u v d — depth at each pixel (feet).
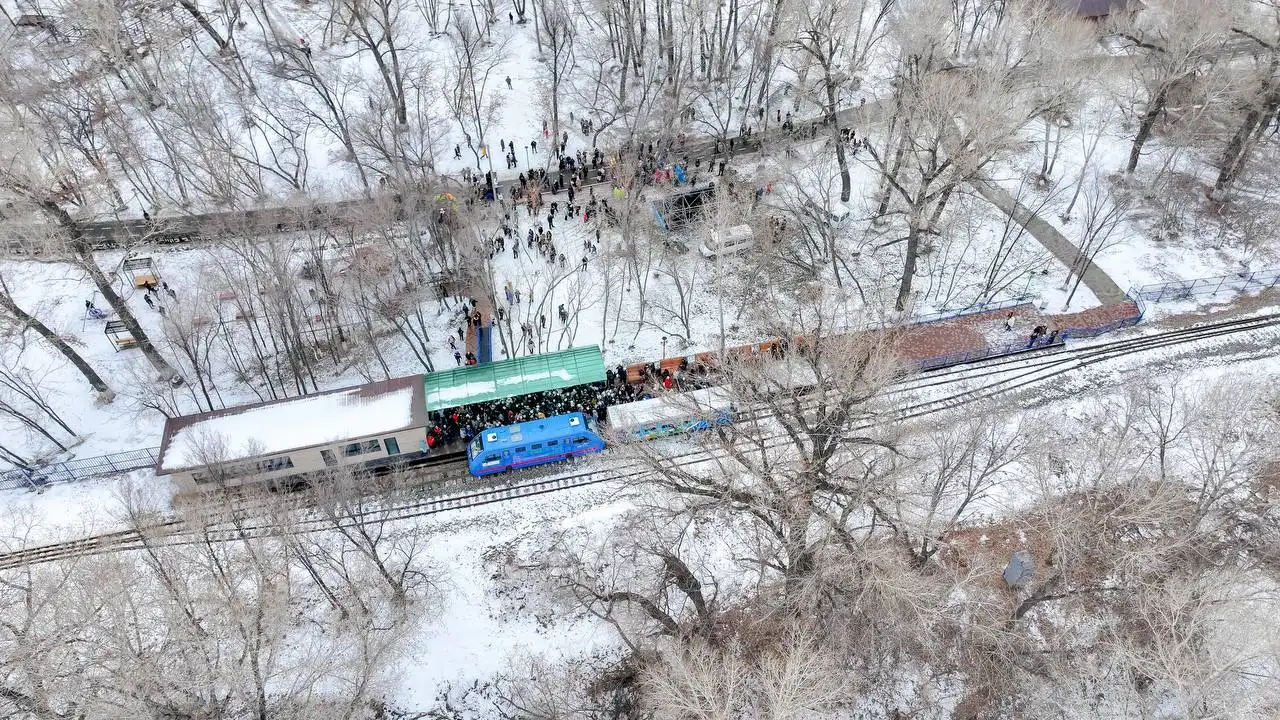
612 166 223.92
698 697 104.01
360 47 255.09
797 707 97.66
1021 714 129.49
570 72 258.57
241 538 129.08
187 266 204.13
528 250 210.59
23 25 238.89
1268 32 208.54
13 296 195.62
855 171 232.94
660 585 134.21
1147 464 153.48
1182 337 184.96
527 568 146.30
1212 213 217.15
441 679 134.62
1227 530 143.54
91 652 115.44
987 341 184.75
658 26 254.88
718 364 142.41
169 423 161.89
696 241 208.95
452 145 239.30
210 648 119.44
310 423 160.56
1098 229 188.85
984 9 246.68
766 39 235.81
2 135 167.73
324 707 121.49
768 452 152.87
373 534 151.84
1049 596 126.62
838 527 113.19
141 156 211.41
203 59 247.91
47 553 148.36
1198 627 110.11
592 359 176.35
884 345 149.89
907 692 131.03
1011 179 228.43
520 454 160.56
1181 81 222.28
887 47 248.32
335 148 234.17
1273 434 153.69
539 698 130.21
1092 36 224.94
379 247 193.88
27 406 175.42
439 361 188.44
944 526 130.41
